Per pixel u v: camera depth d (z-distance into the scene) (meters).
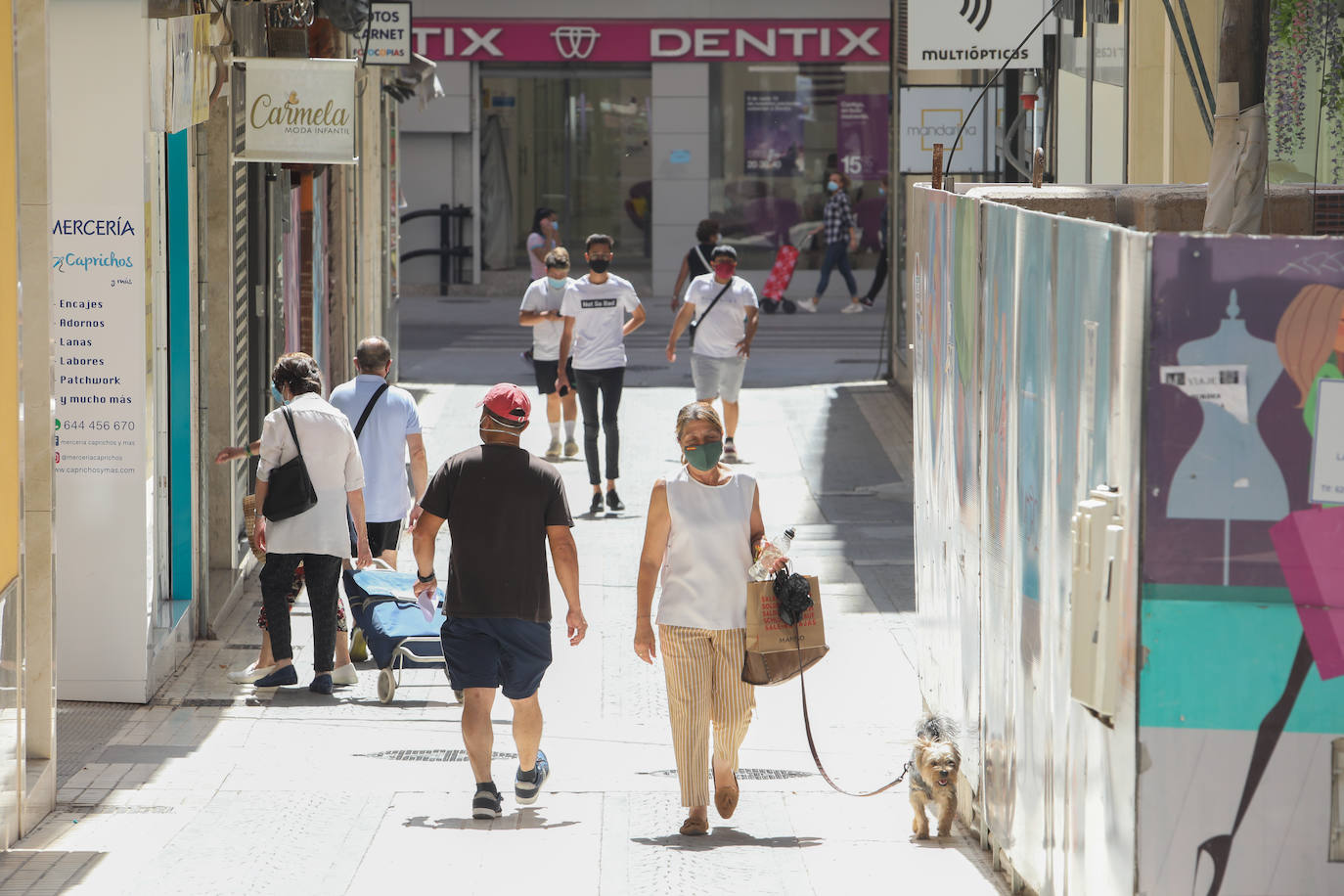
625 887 21.50
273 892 21.25
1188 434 15.91
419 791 26.47
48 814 24.83
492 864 22.50
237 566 40.69
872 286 111.31
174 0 32.38
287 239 47.25
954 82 66.81
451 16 113.56
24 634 24.02
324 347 55.66
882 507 51.38
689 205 115.88
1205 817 16.25
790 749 29.36
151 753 28.33
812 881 21.69
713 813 25.44
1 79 22.94
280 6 40.78
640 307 50.62
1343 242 15.68
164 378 35.16
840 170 115.06
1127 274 16.14
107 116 30.11
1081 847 17.77
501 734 30.48
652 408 68.75
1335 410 15.82
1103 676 16.50
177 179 35.28
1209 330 15.82
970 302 22.92
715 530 23.86
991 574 21.72
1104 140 47.69
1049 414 18.83
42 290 24.84
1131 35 43.94
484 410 24.83
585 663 35.44
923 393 27.25
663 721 31.52
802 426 65.19
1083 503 16.64
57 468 30.80
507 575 24.47
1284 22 33.56
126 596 31.12
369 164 68.81
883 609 39.44
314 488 32.03
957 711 24.28
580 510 51.38
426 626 32.44
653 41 114.00
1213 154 22.47
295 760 28.22
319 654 32.62
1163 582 16.09
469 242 116.69
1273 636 16.08
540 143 116.44
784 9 113.56
